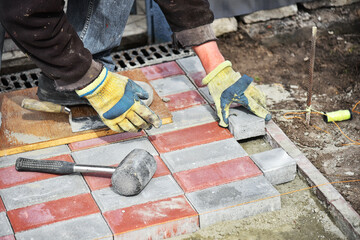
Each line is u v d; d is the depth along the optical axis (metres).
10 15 2.30
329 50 4.40
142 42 4.47
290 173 3.07
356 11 4.64
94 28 3.10
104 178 2.98
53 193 2.88
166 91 3.68
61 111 3.35
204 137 3.26
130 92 2.76
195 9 2.96
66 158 3.12
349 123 3.52
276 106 3.72
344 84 3.95
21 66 4.15
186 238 2.74
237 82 3.15
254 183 2.93
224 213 2.79
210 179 2.95
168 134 3.29
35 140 3.18
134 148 3.18
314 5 4.62
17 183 2.94
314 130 3.47
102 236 2.62
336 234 2.77
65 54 2.48
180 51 4.28
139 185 2.76
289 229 2.79
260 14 4.51
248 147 3.37
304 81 4.02
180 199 2.83
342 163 3.19
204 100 3.60
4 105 3.50
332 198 2.88
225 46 4.49
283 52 4.43
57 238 2.62
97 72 2.61
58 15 2.41
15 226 2.68
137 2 4.64
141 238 2.70
